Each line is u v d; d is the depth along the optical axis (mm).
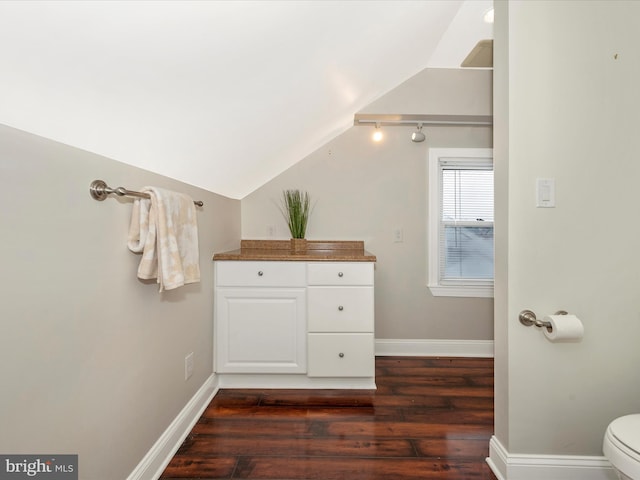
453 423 1734
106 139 1070
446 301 2664
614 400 1300
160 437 1411
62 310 883
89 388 986
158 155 1334
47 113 862
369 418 1776
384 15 1329
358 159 2654
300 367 2078
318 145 2570
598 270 1294
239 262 2068
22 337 767
